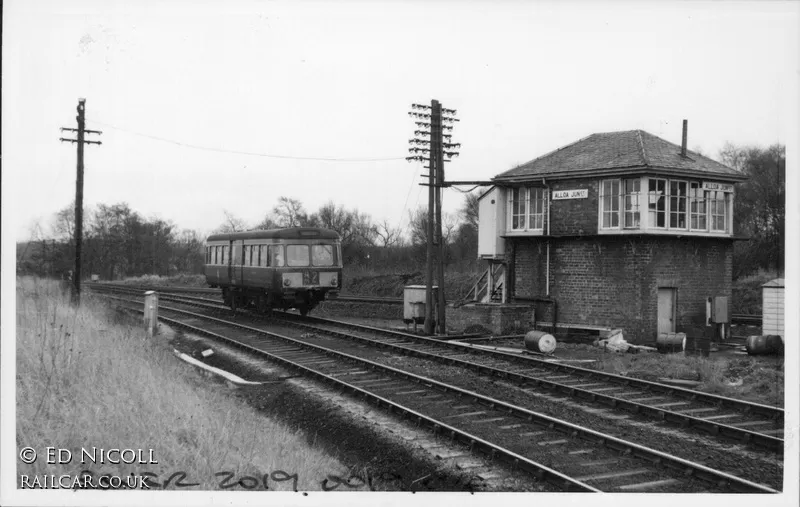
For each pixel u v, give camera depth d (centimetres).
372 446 972
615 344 1888
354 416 1098
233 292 2933
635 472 827
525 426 1032
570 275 2173
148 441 848
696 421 1027
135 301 3300
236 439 924
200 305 3231
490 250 2359
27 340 1059
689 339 1833
